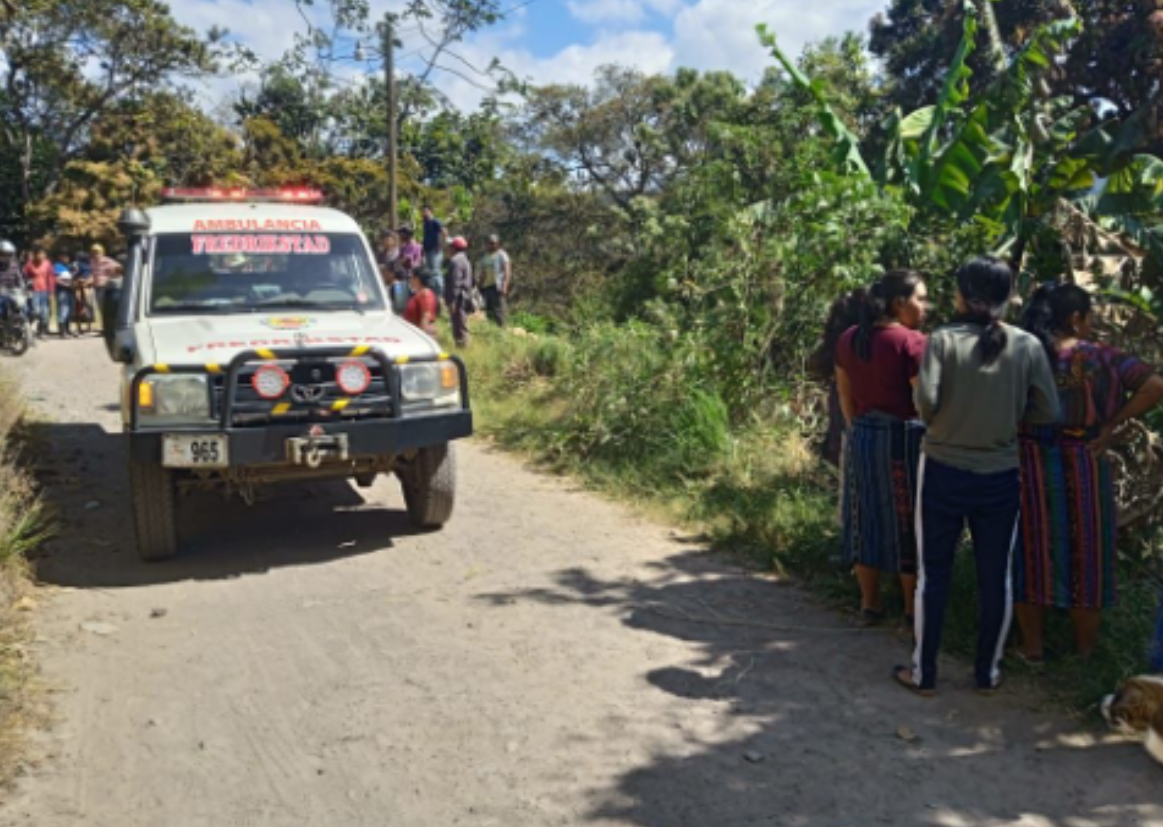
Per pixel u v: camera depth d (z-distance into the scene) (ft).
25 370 45.62
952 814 11.89
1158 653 13.48
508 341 42.57
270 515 23.65
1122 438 17.99
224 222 24.04
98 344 57.47
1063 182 25.17
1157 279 21.25
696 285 30.22
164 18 113.09
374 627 17.22
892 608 17.56
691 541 21.67
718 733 13.70
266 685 15.10
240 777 12.65
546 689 14.94
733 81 126.82
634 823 11.71
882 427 16.07
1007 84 25.86
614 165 140.36
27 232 123.03
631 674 15.44
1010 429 13.88
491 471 27.84
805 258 26.68
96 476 26.91
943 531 14.26
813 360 21.06
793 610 17.92
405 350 20.49
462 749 13.29
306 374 19.56
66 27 109.81
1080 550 14.60
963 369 13.78
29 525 20.48
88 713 14.17
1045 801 12.13
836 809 11.98
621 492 25.04
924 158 27.55
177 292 22.61
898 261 26.58
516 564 20.31
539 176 134.51
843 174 28.35
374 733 13.70
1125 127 25.80
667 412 27.55
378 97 122.42
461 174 125.70
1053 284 15.15
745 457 25.29
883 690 14.89
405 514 23.73
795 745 13.39
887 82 90.02
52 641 16.48
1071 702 14.28
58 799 12.10
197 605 18.24
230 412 18.84
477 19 89.71
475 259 113.91
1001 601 14.28
